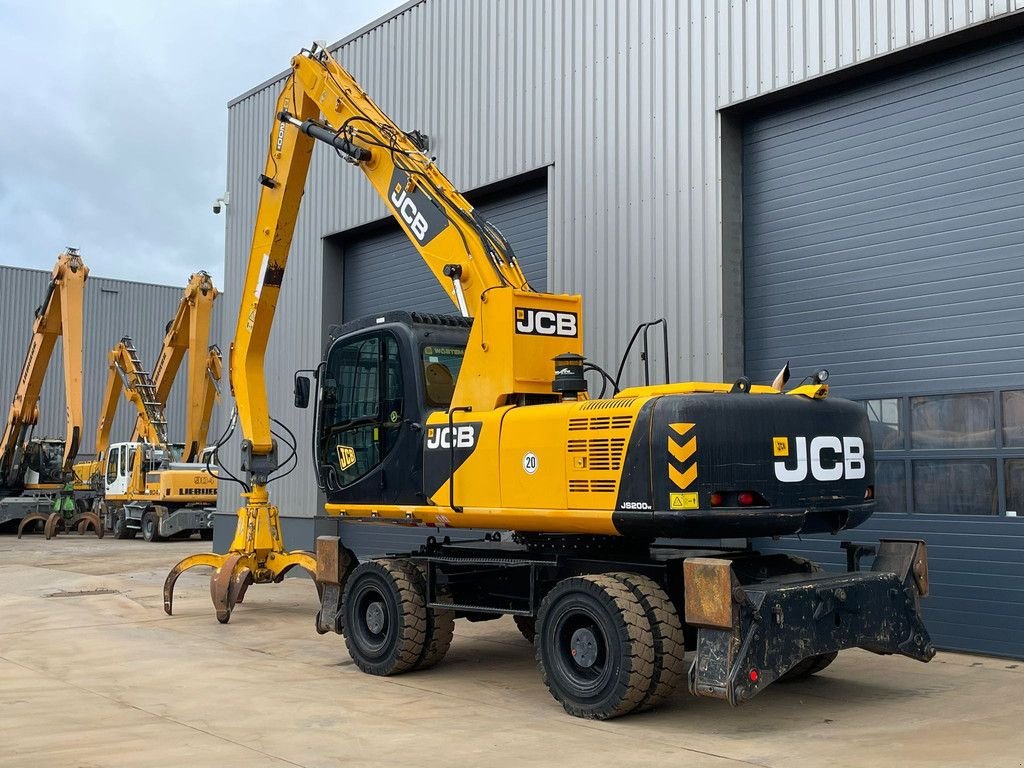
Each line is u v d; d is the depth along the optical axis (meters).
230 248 17.61
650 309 10.73
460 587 7.89
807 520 6.50
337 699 6.92
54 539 26.20
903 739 5.73
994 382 8.48
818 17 9.47
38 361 26.66
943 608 8.70
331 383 8.76
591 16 11.59
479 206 13.45
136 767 5.23
